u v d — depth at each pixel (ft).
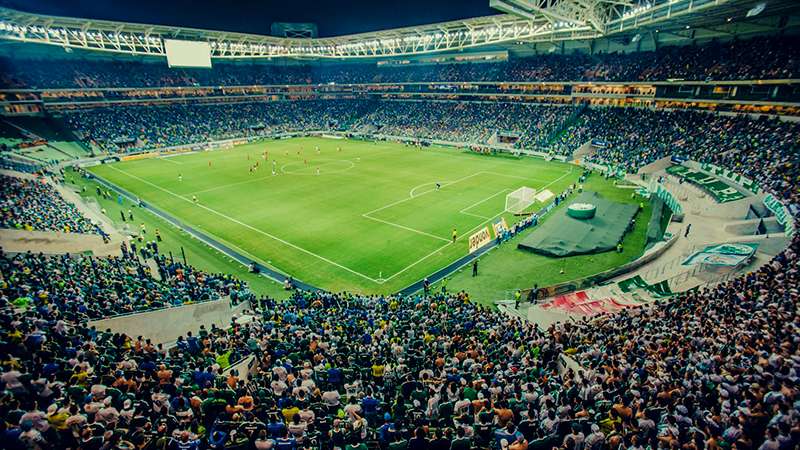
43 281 76.79
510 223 149.38
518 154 265.54
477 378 47.80
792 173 133.08
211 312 80.12
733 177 152.15
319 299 89.61
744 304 66.23
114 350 53.26
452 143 302.04
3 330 50.42
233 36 307.78
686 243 115.96
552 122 274.98
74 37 250.16
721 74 198.49
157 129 294.05
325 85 406.62
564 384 46.32
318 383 51.67
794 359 46.37
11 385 38.91
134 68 315.17
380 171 226.99
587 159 229.04
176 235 140.36
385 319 74.23
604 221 143.13
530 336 63.52
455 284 108.37
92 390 40.29
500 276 112.16
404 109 364.17
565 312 84.74
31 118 261.65
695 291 76.43
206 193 186.39
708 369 47.73
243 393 45.88
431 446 34.32
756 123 179.42
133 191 189.57
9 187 150.20
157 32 278.67
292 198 178.81
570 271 114.01
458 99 348.79
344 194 184.55
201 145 291.99
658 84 228.63
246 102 377.09
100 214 154.71
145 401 42.04
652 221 142.20
